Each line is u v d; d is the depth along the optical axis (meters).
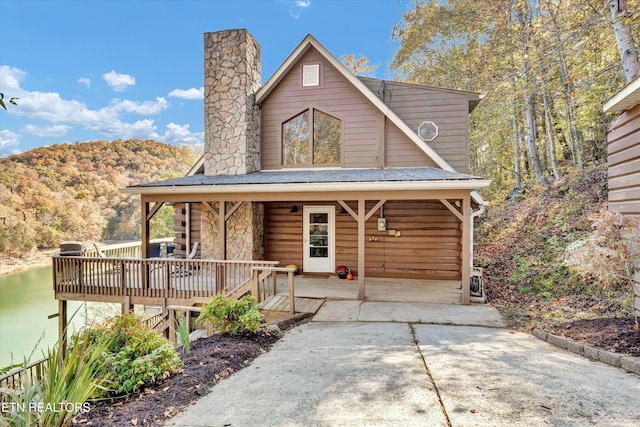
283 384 3.18
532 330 4.96
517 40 11.37
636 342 3.66
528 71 10.21
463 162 9.11
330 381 3.22
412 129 9.36
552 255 8.52
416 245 9.20
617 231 4.29
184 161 43.59
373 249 9.42
